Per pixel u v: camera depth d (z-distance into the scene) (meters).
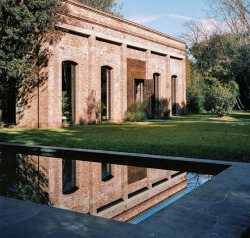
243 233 2.12
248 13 24.56
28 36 12.13
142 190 3.61
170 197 3.28
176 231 2.16
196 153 5.73
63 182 4.05
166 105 21.23
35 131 11.09
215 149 6.20
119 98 17.16
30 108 13.13
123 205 3.02
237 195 3.01
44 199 3.25
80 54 14.32
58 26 12.76
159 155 5.45
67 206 3.00
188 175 4.46
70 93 14.14
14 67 11.83
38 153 6.65
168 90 22.00
